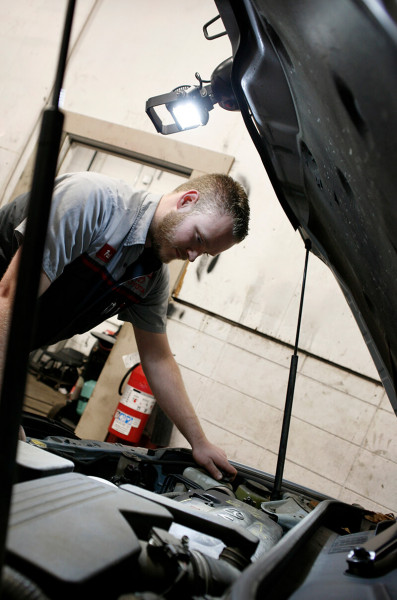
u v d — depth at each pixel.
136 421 2.25
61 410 2.84
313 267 2.41
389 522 0.80
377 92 0.41
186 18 2.90
